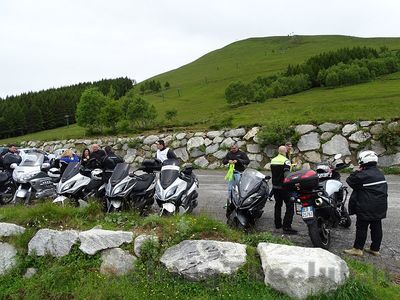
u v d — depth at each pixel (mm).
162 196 8148
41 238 6984
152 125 34781
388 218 8969
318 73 66188
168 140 23750
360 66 65938
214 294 5523
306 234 8148
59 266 6504
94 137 32406
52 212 7605
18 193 10531
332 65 70000
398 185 12875
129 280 6082
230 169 9359
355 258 6652
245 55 160875
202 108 68562
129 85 132250
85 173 9938
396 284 5629
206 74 135375
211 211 10281
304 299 5117
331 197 7555
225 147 20984
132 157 25031
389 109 20094
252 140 20031
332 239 7734
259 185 8070
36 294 6156
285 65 121125
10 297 6324
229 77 117688
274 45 172875
